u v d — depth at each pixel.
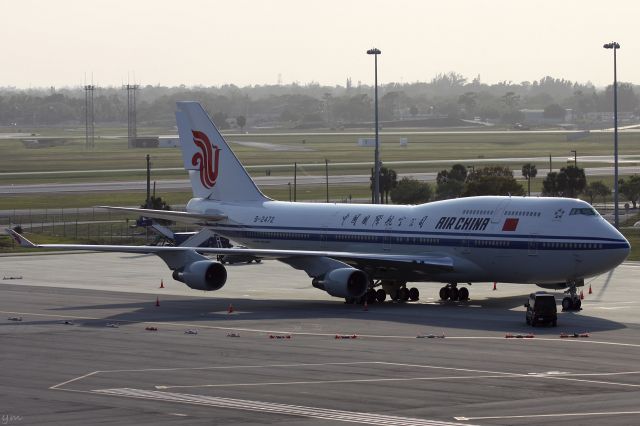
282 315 143.50
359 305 155.25
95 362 106.00
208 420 80.31
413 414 82.19
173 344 117.69
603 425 78.38
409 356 109.00
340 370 101.00
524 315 142.75
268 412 82.94
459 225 151.25
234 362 105.75
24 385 94.00
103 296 167.88
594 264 140.88
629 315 142.38
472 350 112.81
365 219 163.88
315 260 152.38
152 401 87.06
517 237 144.88
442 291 160.38
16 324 134.75
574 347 114.88
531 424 78.81
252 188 182.62
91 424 79.00
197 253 153.88
